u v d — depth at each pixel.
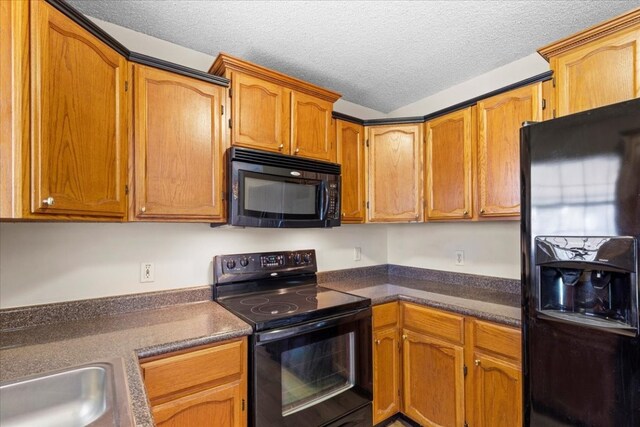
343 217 2.17
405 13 1.52
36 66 0.94
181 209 1.50
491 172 1.80
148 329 1.34
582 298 1.14
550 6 1.47
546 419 1.17
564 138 1.12
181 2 1.45
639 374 0.96
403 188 2.25
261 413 1.37
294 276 2.21
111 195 1.27
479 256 2.27
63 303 1.45
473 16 1.55
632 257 0.97
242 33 1.69
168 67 1.47
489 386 1.59
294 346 1.49
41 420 0.92
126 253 1.63
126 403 0.79
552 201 1.15
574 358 1.10
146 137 1.41
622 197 0.99
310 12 1.51
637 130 0.97
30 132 0.92
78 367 1.00
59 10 1.02
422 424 1.89
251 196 1.65
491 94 1.81
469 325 1.69
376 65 2.04
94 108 1.18
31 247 1.39
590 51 1.36
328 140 2.02
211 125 1.59
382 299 1.94
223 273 1.87
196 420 1.24
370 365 1.81
